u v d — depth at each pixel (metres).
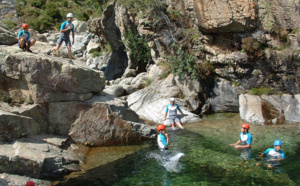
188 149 9.05
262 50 13.22
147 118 13.38
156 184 6.70
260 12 12.78
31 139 8.08
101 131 9.62
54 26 40.00
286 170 7.27
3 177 6.36
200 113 14.19
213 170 7.38
